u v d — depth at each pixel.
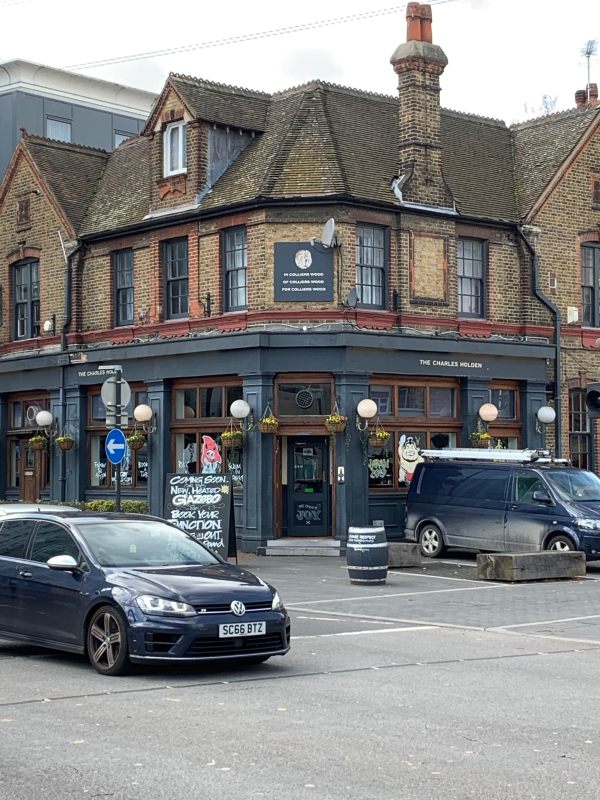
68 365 30.06
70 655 12.58
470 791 6.98
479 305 27.88
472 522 23.61
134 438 27.75
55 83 44.44
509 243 28.30
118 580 11.19
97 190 31.97
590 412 15.25
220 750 8.02
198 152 26.98
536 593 18.33
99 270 29.77
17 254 32.19
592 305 29.77
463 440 27.11
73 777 7.30
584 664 11.88
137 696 10.05
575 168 29.39
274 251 25.34
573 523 21.80
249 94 28.44
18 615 12.16
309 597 17.86
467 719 9.09
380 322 25.78
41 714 9.24
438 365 26.50
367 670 11.47
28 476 32.09
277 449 25.59
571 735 8.53
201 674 11.21
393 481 26.14
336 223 25.28
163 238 27.84
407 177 26.39
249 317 25.58
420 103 26.80
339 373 25.09
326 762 7.68
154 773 7.39
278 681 10.84
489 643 13.35
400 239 26.19
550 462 23.72
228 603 10.96
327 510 25.72
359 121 27.56
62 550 12.05
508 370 27.73
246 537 25.44
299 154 26.05
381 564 19.58
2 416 32.69
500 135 31.23
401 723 8.92
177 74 27.47
